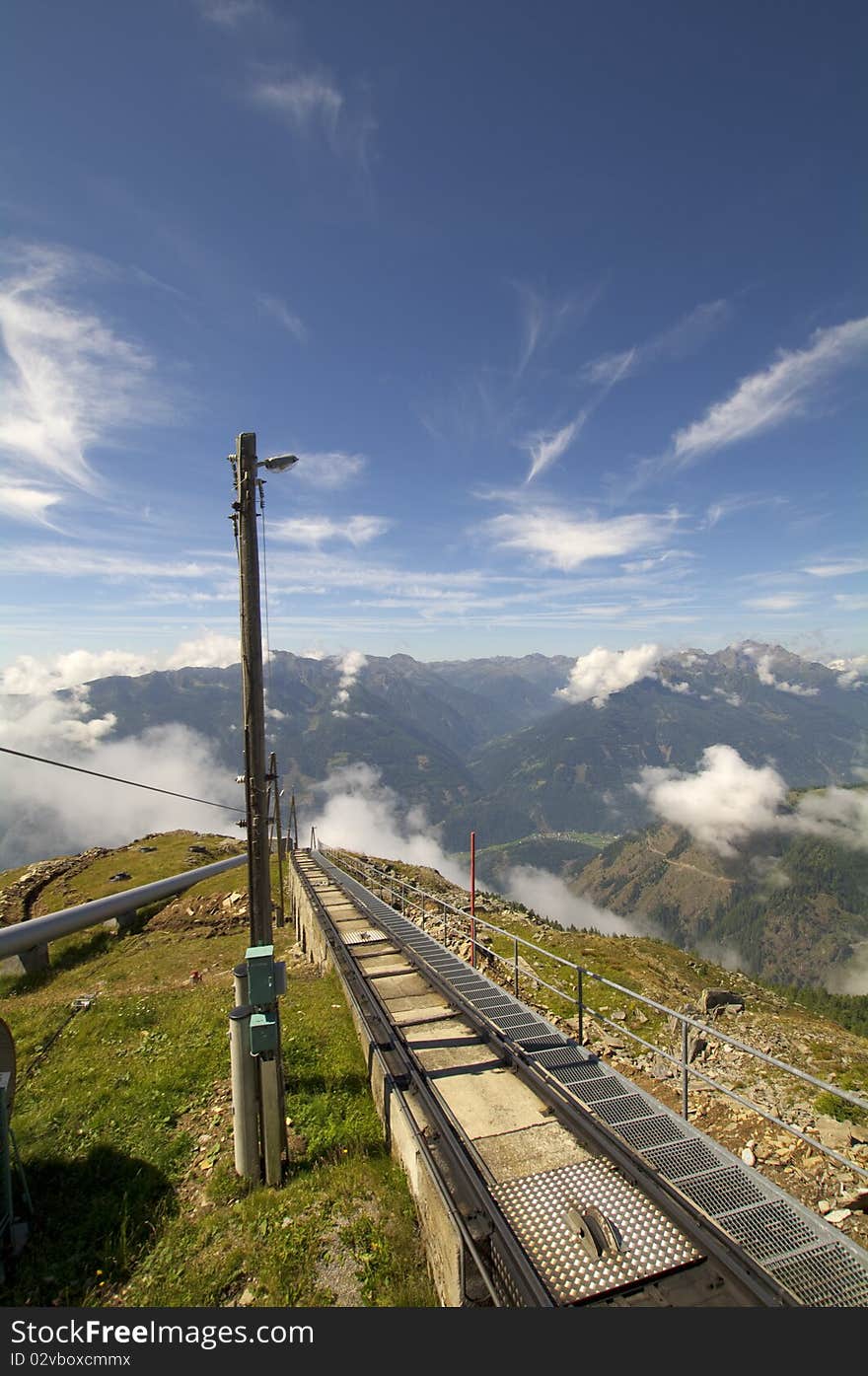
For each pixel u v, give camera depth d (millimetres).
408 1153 7570
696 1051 17156
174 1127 10070
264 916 9477
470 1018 11609
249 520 9336
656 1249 5789
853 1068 17375
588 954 29109
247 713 9430
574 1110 8109
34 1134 9883
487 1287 5133
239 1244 7012
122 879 46406
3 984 27016
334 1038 12359
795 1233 6129
